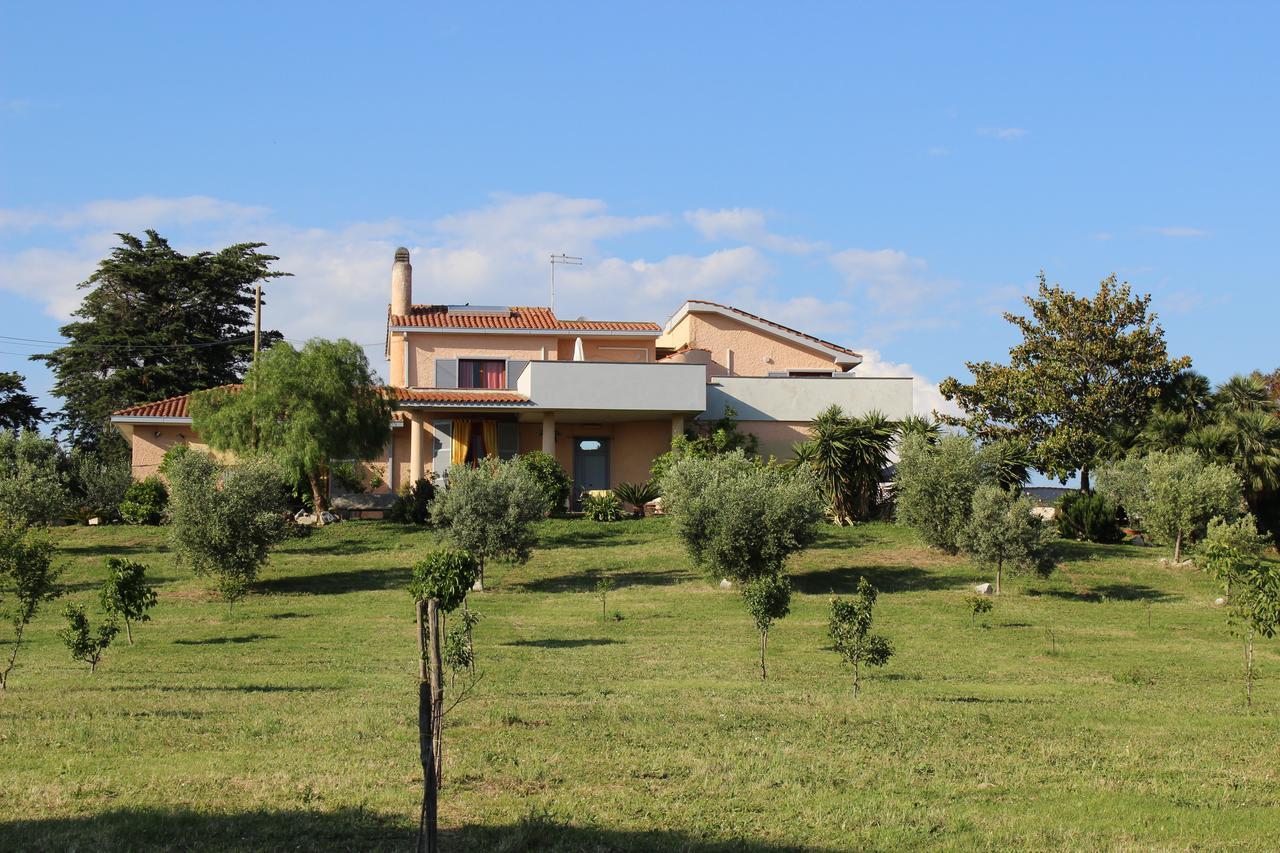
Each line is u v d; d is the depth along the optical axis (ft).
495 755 42.83
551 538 121.49
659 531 124.16
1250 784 40.37
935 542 107.45
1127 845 32.50
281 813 34.53
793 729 48.83
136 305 203.62
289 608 91.15
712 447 138.41
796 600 95.66
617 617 87.25
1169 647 79.10
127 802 35.58
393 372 154.40
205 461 101.14
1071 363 150.92
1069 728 50.67
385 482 145.59
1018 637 81.71
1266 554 136.15
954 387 153.89
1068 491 135.85
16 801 35.58
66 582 101.24
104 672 65.21
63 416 201.05
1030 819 35.37
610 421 150.20
